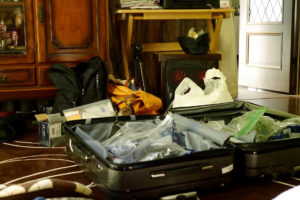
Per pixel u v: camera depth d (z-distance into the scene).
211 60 3.62
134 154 1.99
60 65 3.06
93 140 2.04
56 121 2.74
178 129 2.28
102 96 3.15
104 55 3.37
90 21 3.29
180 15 3.61
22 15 3.14
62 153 2.62
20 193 1.31
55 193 1.37
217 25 3.84
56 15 3.21
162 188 1.79
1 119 2.92
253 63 5.27
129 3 3.51
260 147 2.01
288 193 1.19
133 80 3.43
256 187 2.06
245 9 5.32
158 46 3.88
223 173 1.90
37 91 3.25
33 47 3.20
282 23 4.77
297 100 4.41
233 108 2.77
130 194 1.74
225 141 2.04
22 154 2.61
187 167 1.82
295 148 2.07
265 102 4.29
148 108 3.12
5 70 3.15
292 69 4.78
